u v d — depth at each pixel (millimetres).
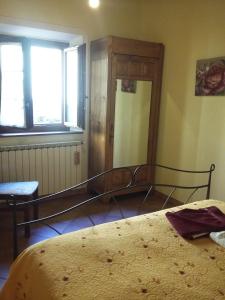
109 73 3160
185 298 1100
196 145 3193
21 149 3213
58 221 2957
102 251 1414
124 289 1136
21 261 1424
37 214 2893
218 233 1581
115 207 3381
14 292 1379
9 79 3320
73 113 3652
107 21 3551
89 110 3645
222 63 2801
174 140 3482
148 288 1147
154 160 3742
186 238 1579
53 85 3641
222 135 2889
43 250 1414
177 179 3500
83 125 3586
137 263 1327
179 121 3383
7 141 3252
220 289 1165
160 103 3631
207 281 1214
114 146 3416
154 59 3426
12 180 3225
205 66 2975
